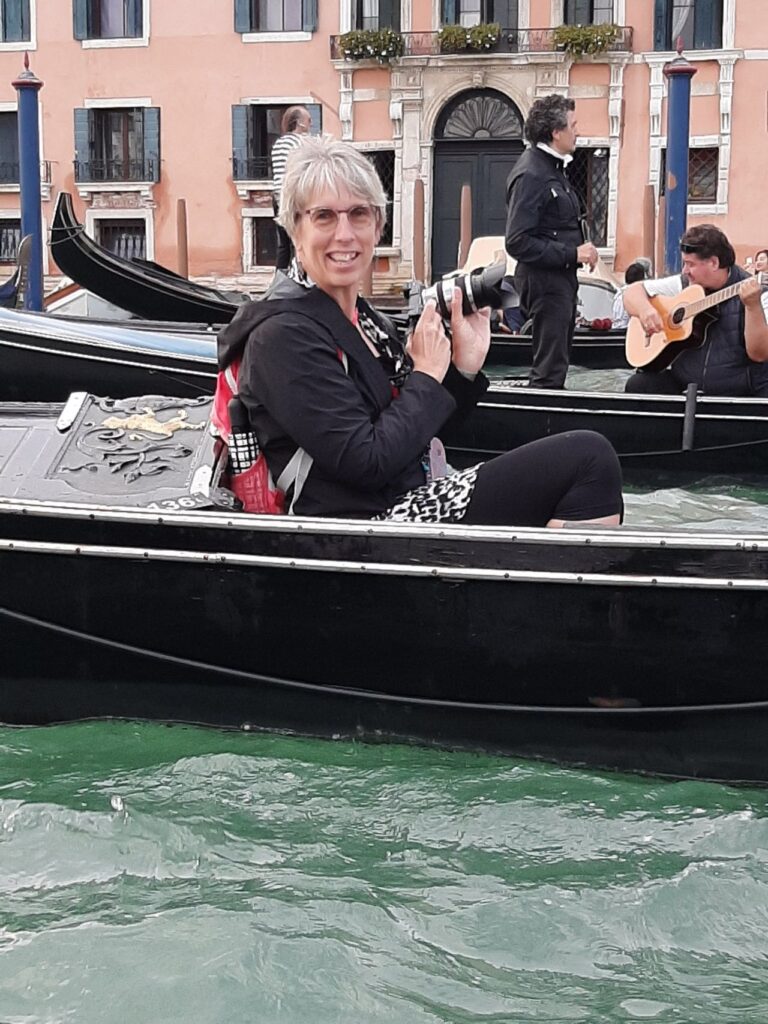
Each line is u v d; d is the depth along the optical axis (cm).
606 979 192
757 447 550
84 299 1126
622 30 2180
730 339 570
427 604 256
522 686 258
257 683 269
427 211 2302
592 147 2238
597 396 557
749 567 243
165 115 2333
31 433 301
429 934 204
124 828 235
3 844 231
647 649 250
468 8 2258
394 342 265
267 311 250
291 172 248
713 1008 185
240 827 238
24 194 1305
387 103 2284
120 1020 180
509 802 247
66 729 278
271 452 259
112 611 270
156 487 277
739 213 2206
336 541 256
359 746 269
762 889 217
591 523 261
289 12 2294
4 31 2356
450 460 577
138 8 2319
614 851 230
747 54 2161
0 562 271
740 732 253
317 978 190
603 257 2256
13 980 189
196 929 202
